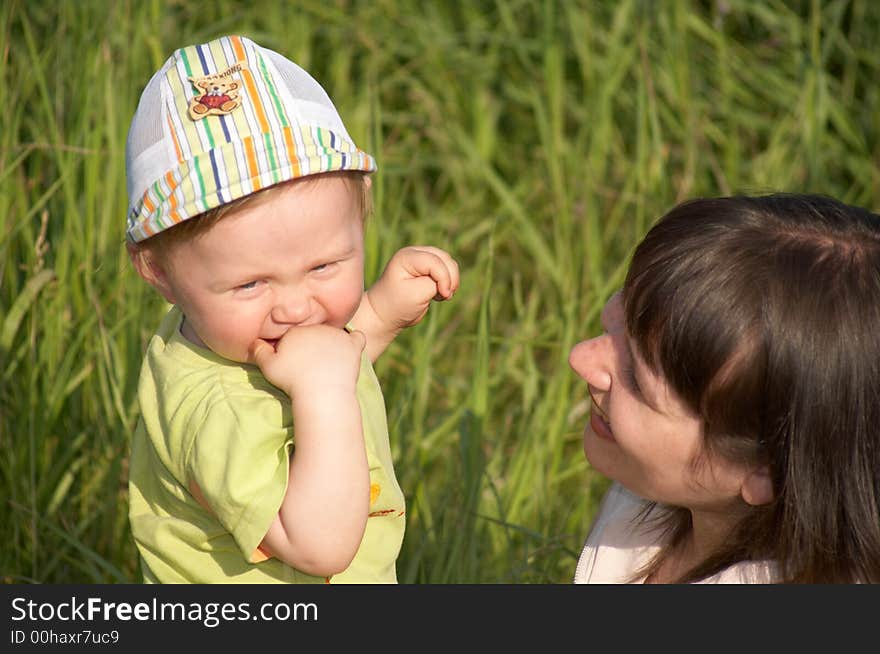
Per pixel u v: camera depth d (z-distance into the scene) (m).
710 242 3.47
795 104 8.58
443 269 4.51
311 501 3.58
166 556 4.02
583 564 4.43
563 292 7.17
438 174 9.07
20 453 5.84
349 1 9.31
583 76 8.85
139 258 3.85
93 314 6.05
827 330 3.36
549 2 8.33
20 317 5.80
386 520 4.19
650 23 8.51
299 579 4.02
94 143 6.23
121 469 5.92
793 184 8.20
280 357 3.71
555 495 6.45
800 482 3.42
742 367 3.38
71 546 5.79
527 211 8.42
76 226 6.09
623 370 3.73
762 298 3.38
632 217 7.96
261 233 3.59
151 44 6.87
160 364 4.04
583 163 7.92
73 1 6.89
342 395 3.67
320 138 3.71
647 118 8.14
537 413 6.20
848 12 9.28
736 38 9.38
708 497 3.71
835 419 3.38
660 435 3.63
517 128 9.19
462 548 5.44
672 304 3.45
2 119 6.37
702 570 3.87
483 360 5.68
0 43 6.41
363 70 8.96
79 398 6.07
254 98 3.69
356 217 3.84
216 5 8.88
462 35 9.15
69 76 6.62
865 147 8.59
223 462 3.66
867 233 3.54
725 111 8.38
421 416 6.14
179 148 3.63
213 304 3.70
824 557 3.48
